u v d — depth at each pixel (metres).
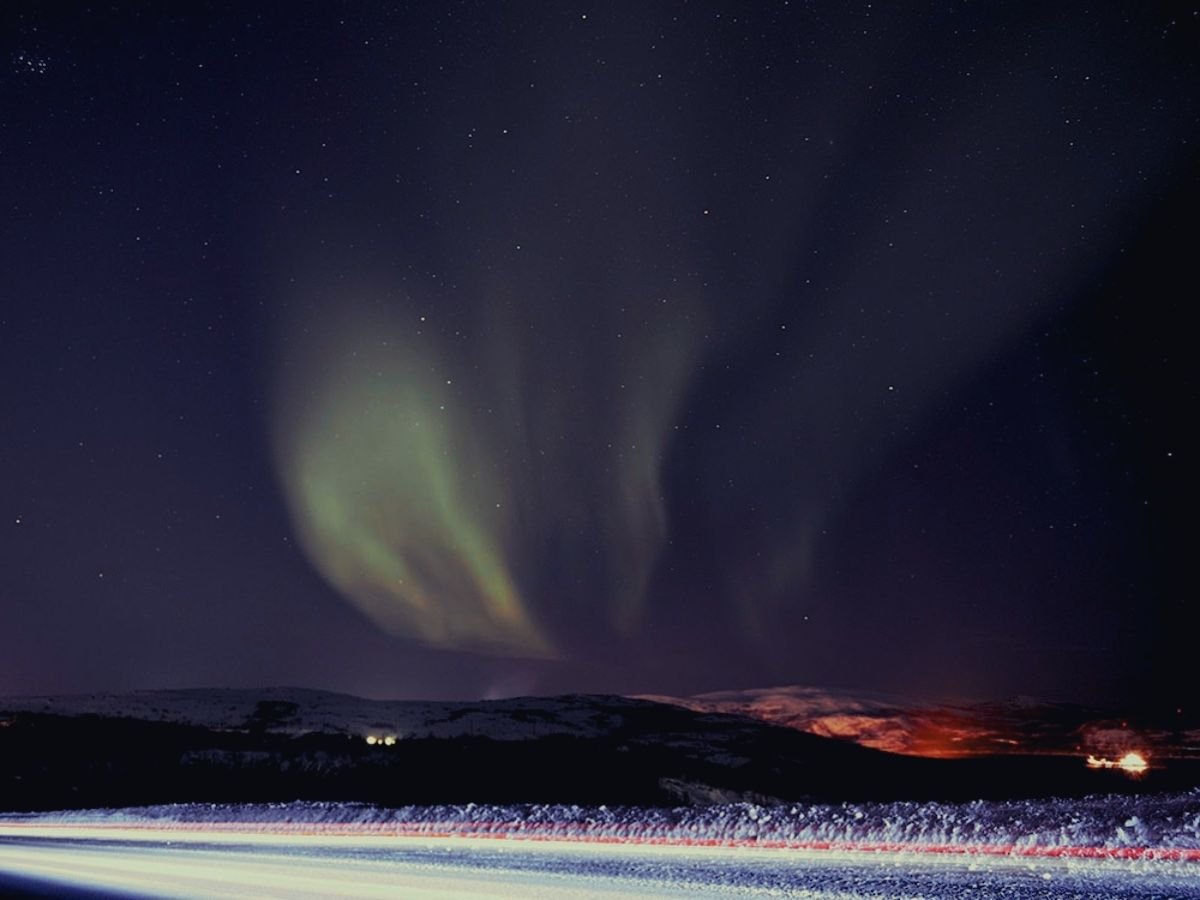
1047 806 16.66
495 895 11.28
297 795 39.16
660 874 12.59
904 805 18.52
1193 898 9.18
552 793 39.97
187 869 15.57
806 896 10.30
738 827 17.23
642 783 42.88
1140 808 15.09
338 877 13.71
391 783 42.22
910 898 9.81
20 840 22.50
